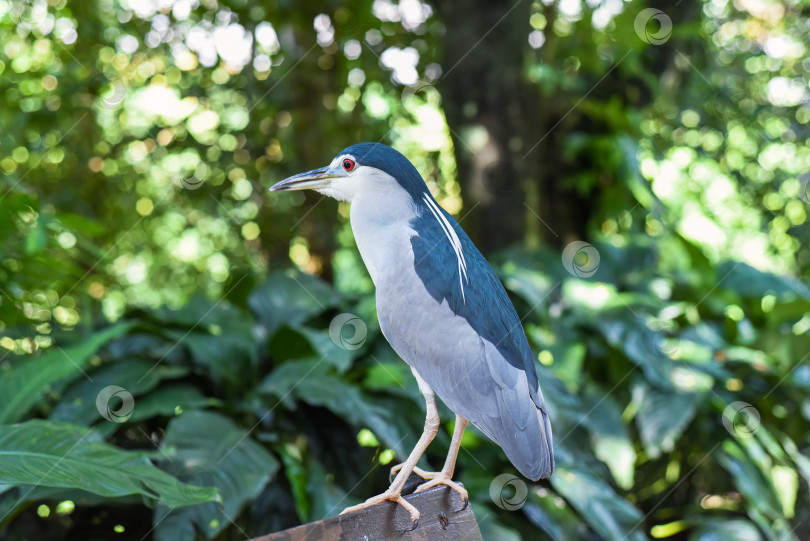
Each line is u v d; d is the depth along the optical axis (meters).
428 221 2.12
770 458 4.57
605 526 3.62
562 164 5.85
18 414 2.93
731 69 7.37
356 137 6.28
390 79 6.14
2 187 4.06
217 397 3.73
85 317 4.43
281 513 3.39
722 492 4.68
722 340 5.09
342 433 3.73
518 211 5.14
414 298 2.05
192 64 5.95
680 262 5.74
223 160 6.28
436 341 2.03
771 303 5.61
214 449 3.08
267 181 6.38
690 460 4.68
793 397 4.83
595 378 4.74
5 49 6.08
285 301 4.23
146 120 6.45
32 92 6.25
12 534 3.38
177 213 7.34
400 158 2.12
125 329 3.52
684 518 4.62
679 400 4.32
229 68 6.02
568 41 6.06
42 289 3.99
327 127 6.07
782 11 7.61
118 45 6.06
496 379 2.04
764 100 7.63
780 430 4.94
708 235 8.48
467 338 2.04
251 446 3.15
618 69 5.98
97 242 6.54
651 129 6.66
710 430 4.55
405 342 2.06
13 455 2.25
